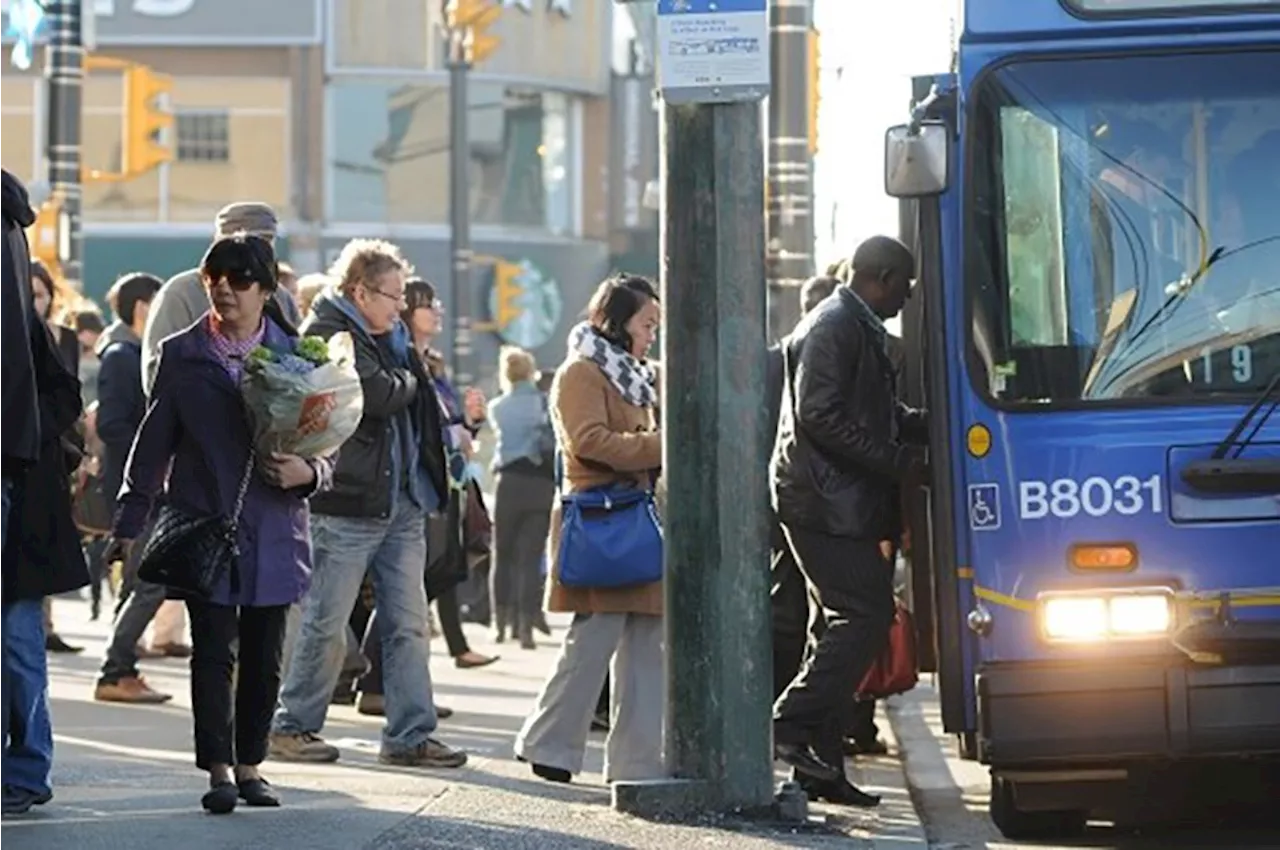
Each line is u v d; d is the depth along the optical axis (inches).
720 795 890.1
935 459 864.3
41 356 794.2
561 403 964.6
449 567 1236.5
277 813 845.2
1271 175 852.0
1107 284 853.8
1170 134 854.5
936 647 876.0
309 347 821.2
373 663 1205.7
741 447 885.8
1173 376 851.4
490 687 1405.0
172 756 1020.5
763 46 875.4
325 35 4168.3
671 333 888.3
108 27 4151.1
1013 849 892.6
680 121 882.8
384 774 973.8
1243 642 834.2
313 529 993.5
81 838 783.1
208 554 813.2
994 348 856.9
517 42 4259.4
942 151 848.3
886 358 931.3
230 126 4173.2
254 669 845.8
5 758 801.6
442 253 4205.2
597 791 955.3
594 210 4382.4
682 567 890.7
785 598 1050.7
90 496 1429.6
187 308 1079.0
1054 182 856.3
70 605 2139.5
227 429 818.8
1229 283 851.4
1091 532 849.5
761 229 885.8
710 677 888.3
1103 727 836.6
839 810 951.6
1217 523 844.6
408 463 1002.7
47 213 2049.7
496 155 4264.3
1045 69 857.5
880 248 943.0
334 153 4180.6
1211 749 834.8
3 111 4136.3
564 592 974.4
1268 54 852.6
